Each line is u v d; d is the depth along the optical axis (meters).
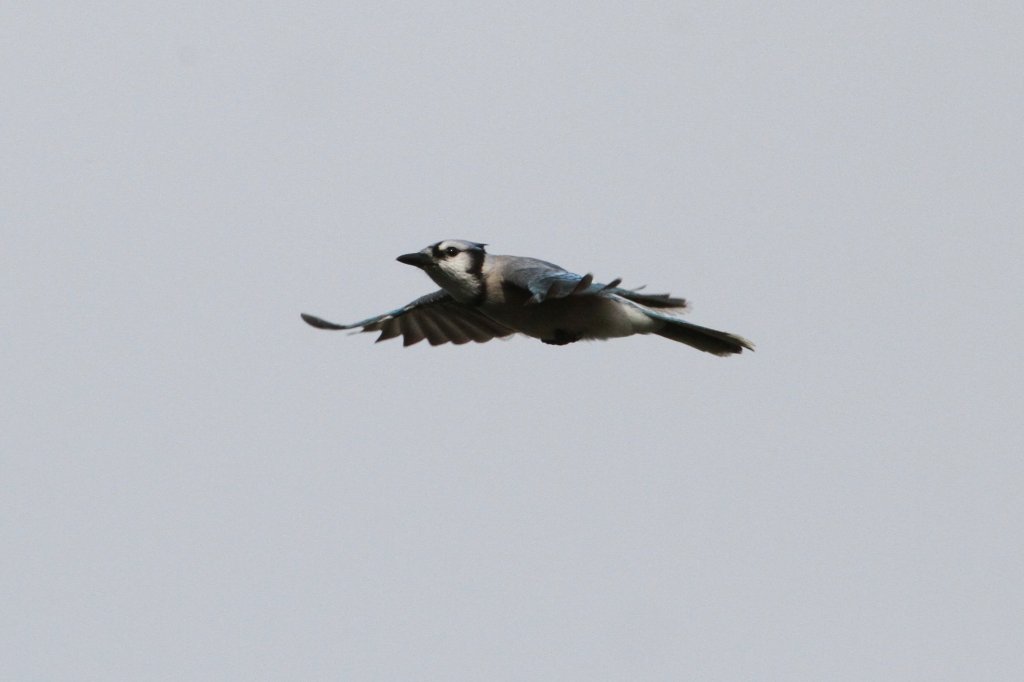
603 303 14.66
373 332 16.17
